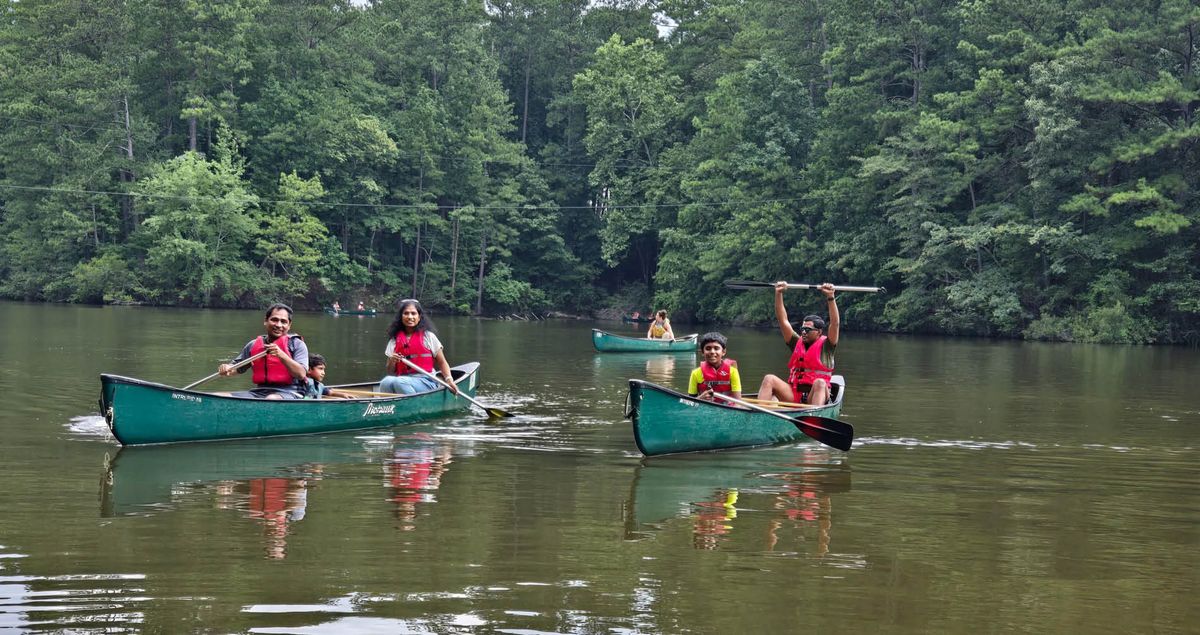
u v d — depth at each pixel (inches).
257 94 2361.0
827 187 1829.5
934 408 580.1
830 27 1913.1
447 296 2369.6
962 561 253.0
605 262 2514.8
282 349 452.1
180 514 287.7
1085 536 280.8
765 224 1822.1
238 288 2159.2
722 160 1988.2
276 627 197.2
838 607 215.6
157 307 2047.2
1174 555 262.2
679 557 252.2
